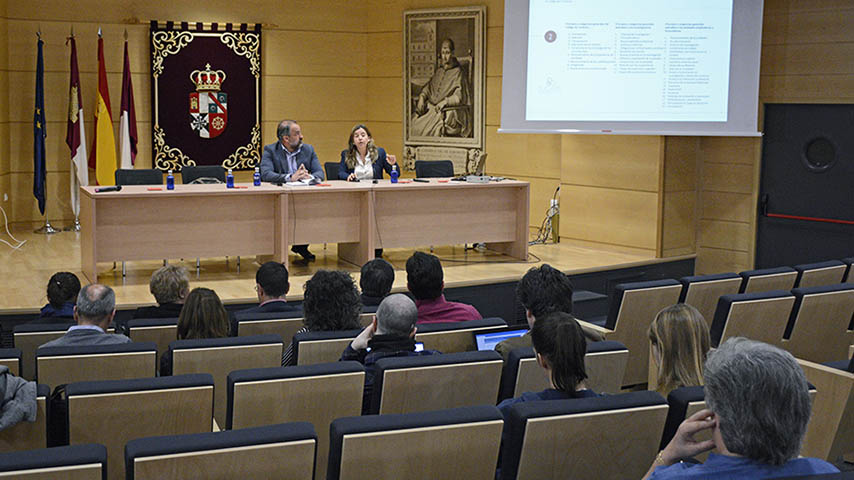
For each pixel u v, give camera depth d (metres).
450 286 7.05
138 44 10.38
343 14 11.27
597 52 8.27
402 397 3.07
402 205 7.64
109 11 10.20
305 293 3.85
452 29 10.49
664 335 2.88
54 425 2.85
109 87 10.30
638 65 8.20
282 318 4.28
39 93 9.65
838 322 4.84
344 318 3.82
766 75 8.51
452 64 10.54
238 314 4.44
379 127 11.45
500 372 3.19
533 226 10.25
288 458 2.23
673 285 5.07
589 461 2.52
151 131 10.48
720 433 1.67
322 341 3.57
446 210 7.82
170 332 4.24
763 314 4.56
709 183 8.89
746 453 1.59
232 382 2.88
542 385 3.27
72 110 9.80
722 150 8.77
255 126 10.92
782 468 1.59
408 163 11.10
